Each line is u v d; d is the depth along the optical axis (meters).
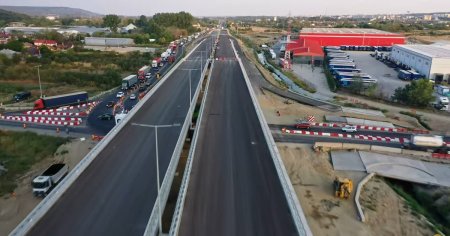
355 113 67.56
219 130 43.22
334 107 70.50
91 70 103.44
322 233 31.14
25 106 68.88
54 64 108.31
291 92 80.94
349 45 163.75
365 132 57.59
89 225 23.77
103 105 69.56
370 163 45.62
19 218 33.78
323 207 35.38
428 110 73.06
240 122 46.56
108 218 24.61
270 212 25.67
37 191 36.81
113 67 107.75
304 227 23.28
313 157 47.16
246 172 31.95
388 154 48.84
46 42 144.25
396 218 34.50
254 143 39.12
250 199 27.38
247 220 24.62
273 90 80.88
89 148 49.19
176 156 33.97
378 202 37.06
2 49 120.62
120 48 142.12
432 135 54.25
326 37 163.38
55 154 48.09
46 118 61.34
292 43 149.25
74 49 133.00
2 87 84.81
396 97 78.19
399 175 43.00
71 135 53.94
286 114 64.94
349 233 31.39
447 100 75.12
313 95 84.56
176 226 23.36
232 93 63.03
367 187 40.03
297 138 53.88
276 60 132.88
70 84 90.94
